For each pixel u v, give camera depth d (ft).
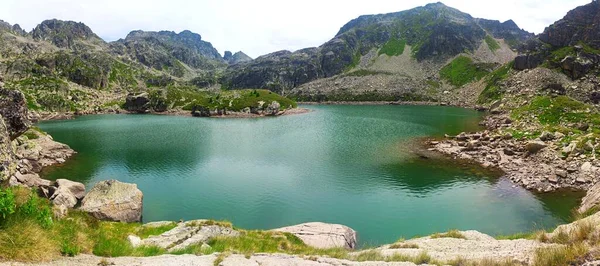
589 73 526.98
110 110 629.92
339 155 251.19
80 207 131.03
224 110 583.17
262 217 145.38
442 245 70.38
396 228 133.80
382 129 375.45
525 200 157.38
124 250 52.37
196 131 383.65
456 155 244.83
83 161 238.68
